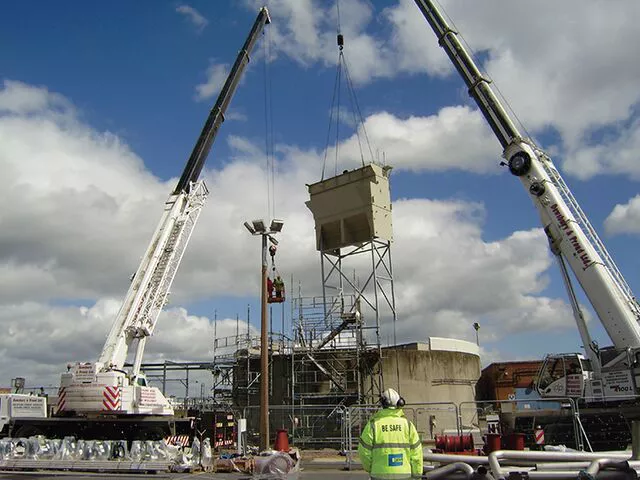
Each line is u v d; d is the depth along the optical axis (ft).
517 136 96.07
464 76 102.73
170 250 100.12
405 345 142.10
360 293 120.57
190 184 105.60
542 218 92.53
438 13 107.34
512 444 67.77
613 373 83.46
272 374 120.88
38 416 95.14
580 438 75.10
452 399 122.62
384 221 120.47
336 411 104.63
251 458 73.72
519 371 162.20
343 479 65.31
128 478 68.49
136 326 93.04
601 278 85.61
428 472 32.09
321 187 124.57
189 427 99.09
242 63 115.55
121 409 87.66
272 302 74.43
